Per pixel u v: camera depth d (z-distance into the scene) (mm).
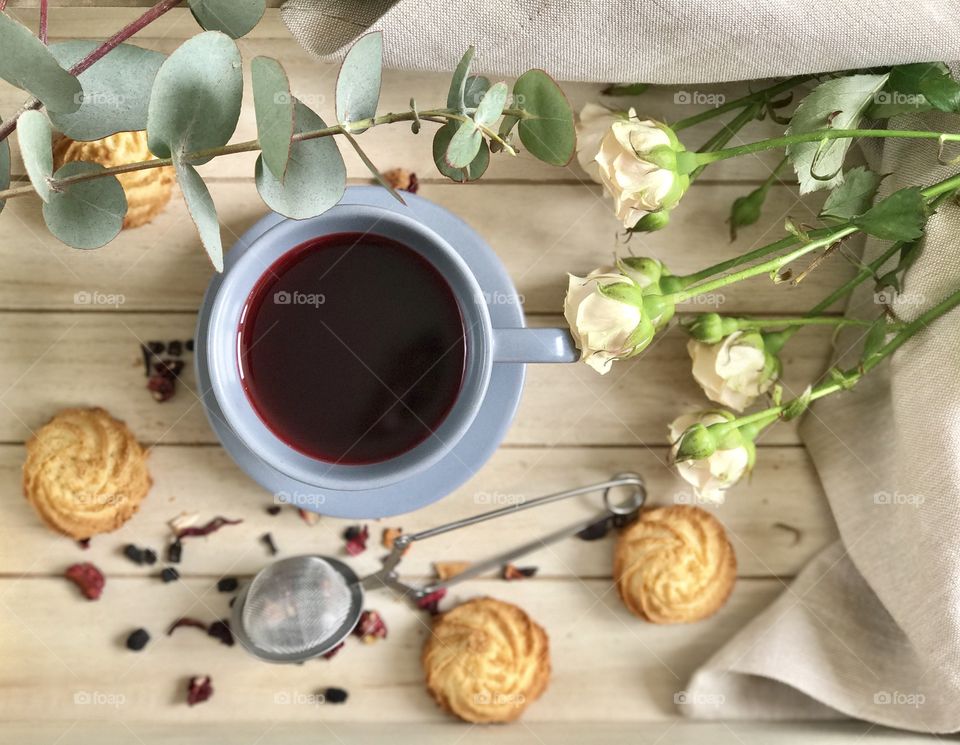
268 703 463
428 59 428
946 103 404
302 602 442
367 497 435
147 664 460
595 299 392
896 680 458
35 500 450
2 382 451
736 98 453
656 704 468
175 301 452
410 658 466
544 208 456
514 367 428
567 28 419
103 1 438
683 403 463
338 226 408
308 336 421
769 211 458
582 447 464
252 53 444
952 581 435
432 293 418
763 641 461
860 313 459
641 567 460
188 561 460
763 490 469
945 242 427
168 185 447
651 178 393
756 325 431
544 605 468
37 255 448
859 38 412
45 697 458
